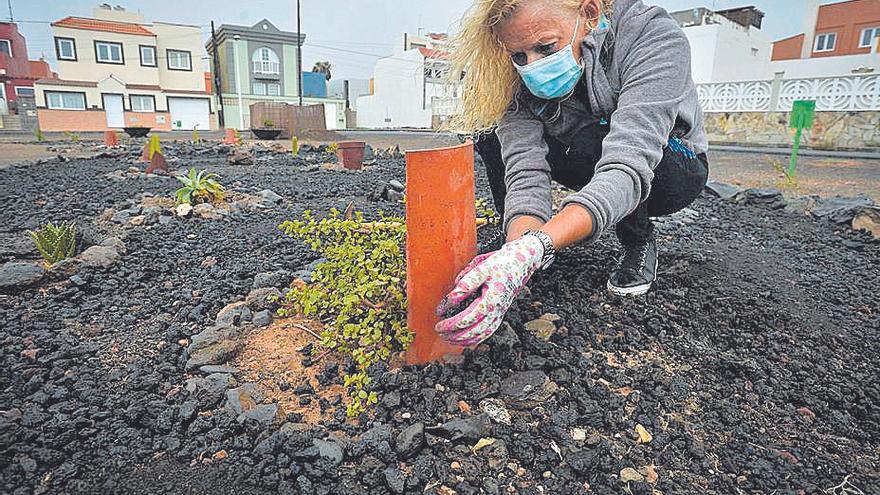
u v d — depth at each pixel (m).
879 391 1.60
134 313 2.06
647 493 1.19
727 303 2.14
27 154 9.49
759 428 1.44
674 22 1.75
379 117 44.84
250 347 1.76
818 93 10.81
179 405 1.45
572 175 2.29
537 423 1.40
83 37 31.33
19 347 1.75
